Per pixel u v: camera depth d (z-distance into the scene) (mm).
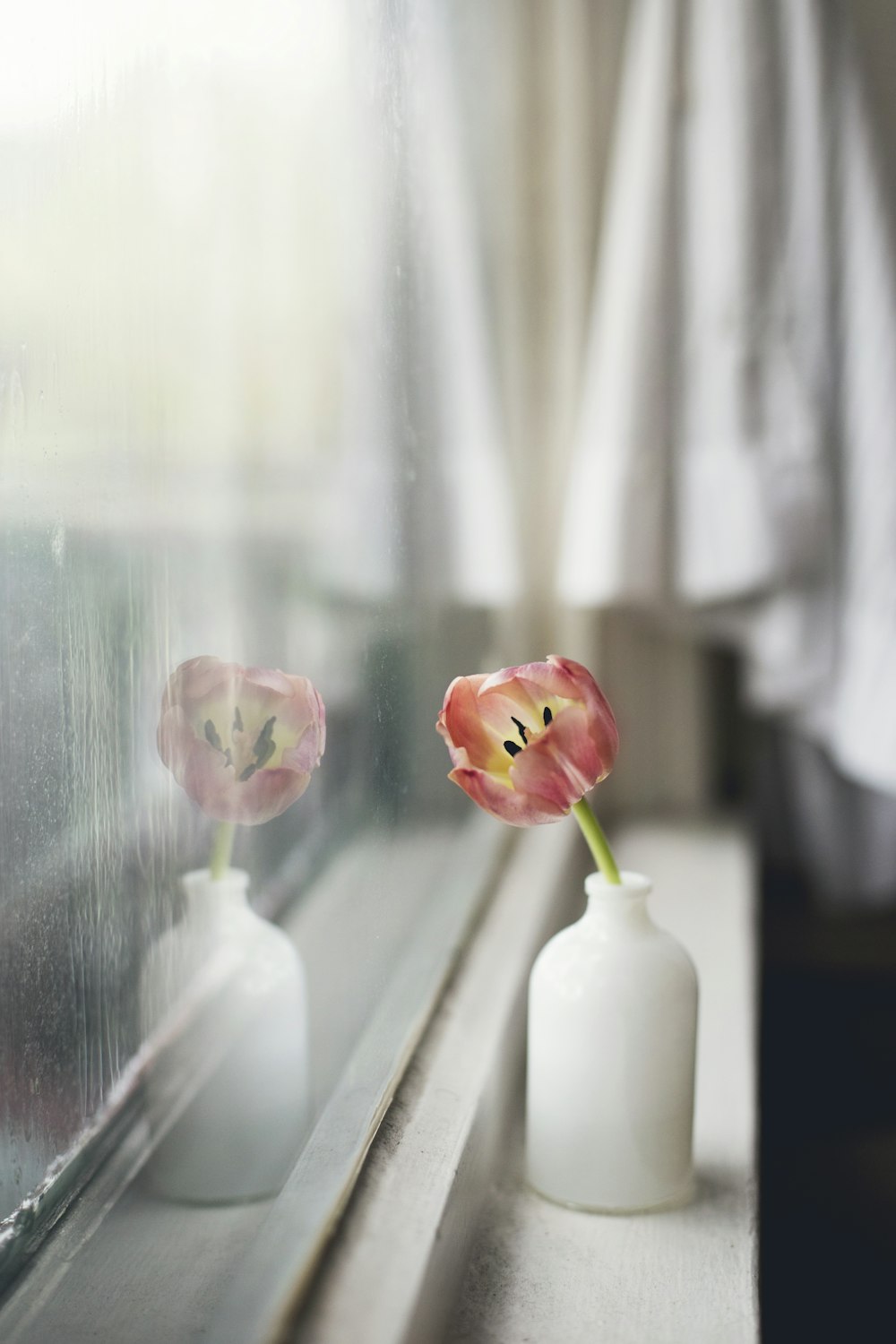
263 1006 601
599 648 1372
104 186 535
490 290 1133
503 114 1183
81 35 524
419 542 887
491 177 1137
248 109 641
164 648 564
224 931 597
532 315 1304
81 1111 529
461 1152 681
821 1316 960
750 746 1461
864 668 1211
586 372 1310
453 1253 657
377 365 798
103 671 533
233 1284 577
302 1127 625
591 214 1298
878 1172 1081
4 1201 501
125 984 546
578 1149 736
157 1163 556
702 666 1386
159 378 565
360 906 723
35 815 505
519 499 1237
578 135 1287
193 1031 574
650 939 742
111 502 537
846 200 1216
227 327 617
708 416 1203
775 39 1193
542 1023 742
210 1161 577
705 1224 730
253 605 629
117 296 542
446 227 994
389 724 790
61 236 513
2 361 489
